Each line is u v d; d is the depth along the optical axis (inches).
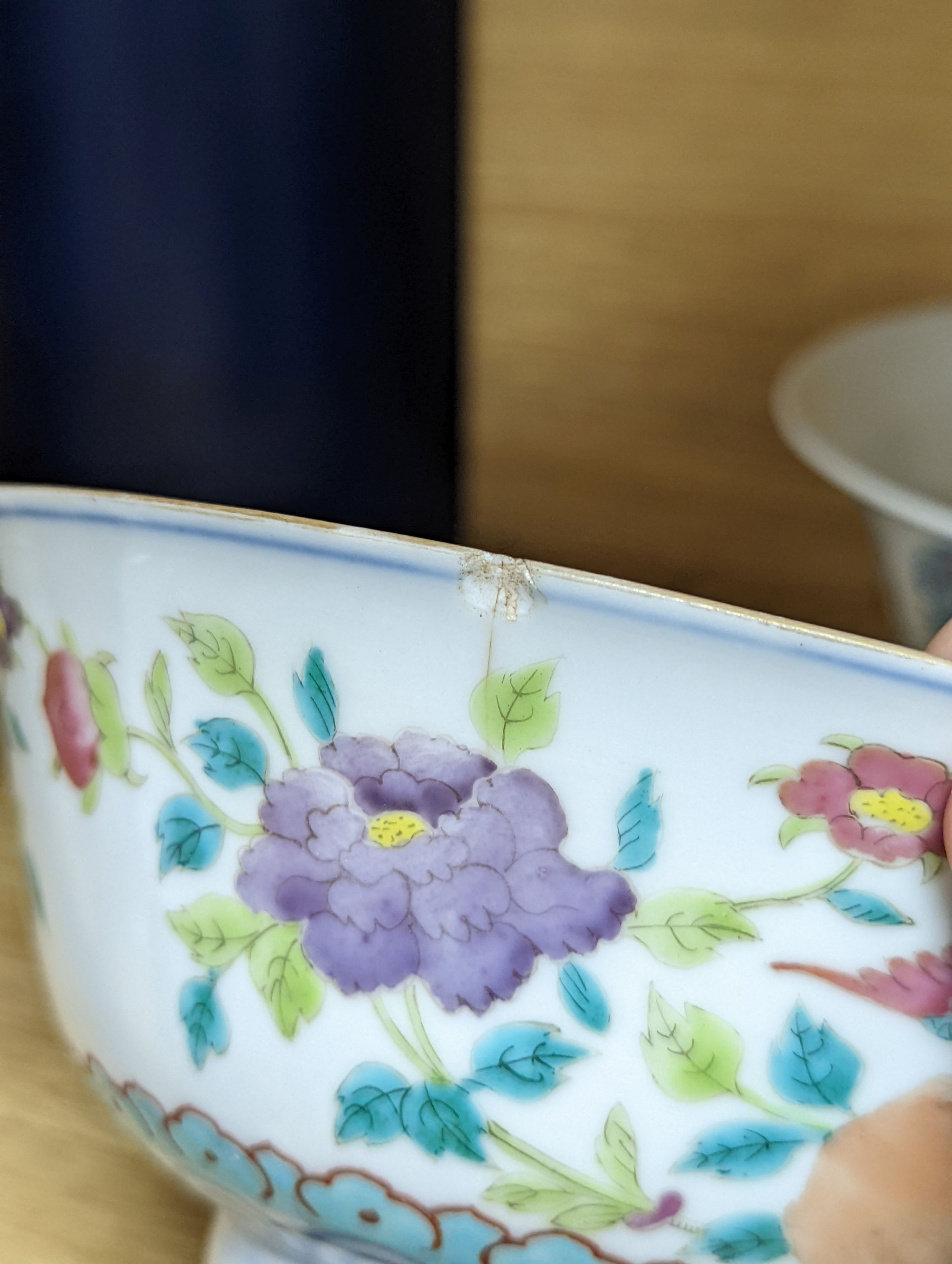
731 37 9.4
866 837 5.7
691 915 5.9
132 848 6.5
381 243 8.5
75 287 7.8
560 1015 6.1
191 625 6.2
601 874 6.0
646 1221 6.2
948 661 5.6
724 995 6.0
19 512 6.2
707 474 10.4
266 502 8.5
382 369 8.9
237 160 7.8
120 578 6.2
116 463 8.2
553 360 10.4
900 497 7.6
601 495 10.7
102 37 7.4
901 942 5.8
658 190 9.8
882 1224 6.1
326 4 7.7
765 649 5.6
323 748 6.1
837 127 9.4
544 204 10.0
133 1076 6.7
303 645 6.0
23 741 6.7
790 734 5.7
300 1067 6.4
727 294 10.0
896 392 9.3
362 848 6.2
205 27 7.5
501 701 5.9
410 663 5.9
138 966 6.6
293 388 8.4
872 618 10.3
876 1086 6.0
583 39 9.6
